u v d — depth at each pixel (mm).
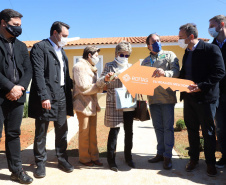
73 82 3207
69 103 3133
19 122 2639
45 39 2943
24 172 2658
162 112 3193
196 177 2812
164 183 2635
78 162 3328
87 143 3189
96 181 2672
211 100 2754
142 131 5531
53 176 2809
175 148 4051
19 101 2564
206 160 2900
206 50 2746
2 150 3910
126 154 3201
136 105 3074
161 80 2809
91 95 3160
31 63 2752
